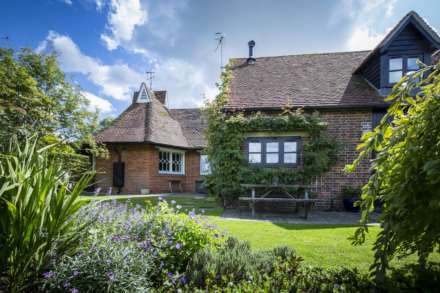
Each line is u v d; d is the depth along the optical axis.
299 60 10.84
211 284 1.92
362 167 7.88
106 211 3.04
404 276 2.18
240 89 9.59
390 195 2.02
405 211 1.86
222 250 2.52
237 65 11.23
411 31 8.02
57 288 1.84
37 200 2.06
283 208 7.88
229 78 9.55
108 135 13.15
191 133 15.94
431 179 1.75
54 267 1.94
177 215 3.13
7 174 2.30
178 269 2.40
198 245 2.66
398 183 2.10
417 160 1.94
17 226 1.99
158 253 2.36
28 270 2.03
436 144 1.90
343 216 6.82
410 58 7.99
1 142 3.29
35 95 8.10
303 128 8.05
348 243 3.92
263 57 11.45
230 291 1.83
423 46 7.89
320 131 7.99
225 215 6.79
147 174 12.81
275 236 4.37
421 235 2.13
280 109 8.41
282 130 8.18
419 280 2.09
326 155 7.89
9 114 7.11
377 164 2.32
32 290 1.99
